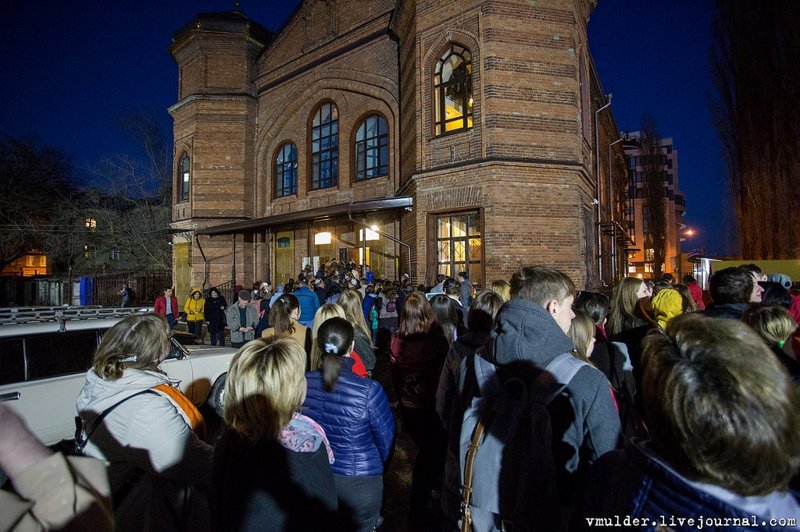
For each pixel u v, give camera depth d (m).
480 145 11.68
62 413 4.49
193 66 22.69
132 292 21.34
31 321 4.95
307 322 8.21
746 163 16.81
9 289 28.44
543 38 11.93
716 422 1.01
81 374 4.72
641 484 1.19
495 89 11.52
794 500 1.06
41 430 4.33
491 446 1.78
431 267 12.52
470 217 12.05
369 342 4.55
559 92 11.95
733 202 17.84
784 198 15.48
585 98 14.41
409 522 3.67
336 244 19.50
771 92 16.02
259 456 1.89
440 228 12.61
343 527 2.55
